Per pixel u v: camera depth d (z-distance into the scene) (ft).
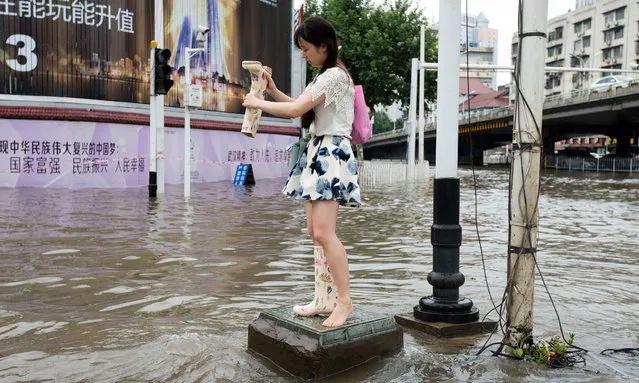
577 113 143.43
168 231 28.30
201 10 67.46
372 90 104.22
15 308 14.76
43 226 29.17
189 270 19.60
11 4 52.37
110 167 57.06
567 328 13.44
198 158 67.56
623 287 17.92
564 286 18.04
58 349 11.68
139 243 24.67
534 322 13.91
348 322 11.14
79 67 55.47
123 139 57.98
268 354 11.15
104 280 17.90
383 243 26.23
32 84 53.36
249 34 75.05
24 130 52.70
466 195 59.41
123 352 11.48
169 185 62.13
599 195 61.26
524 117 11.34
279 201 45.09
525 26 11.37
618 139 186.39
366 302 15.70
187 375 10.34
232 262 21.09
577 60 276.21
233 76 72.79
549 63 296.51
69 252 22.39
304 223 32.30
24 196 44.83
